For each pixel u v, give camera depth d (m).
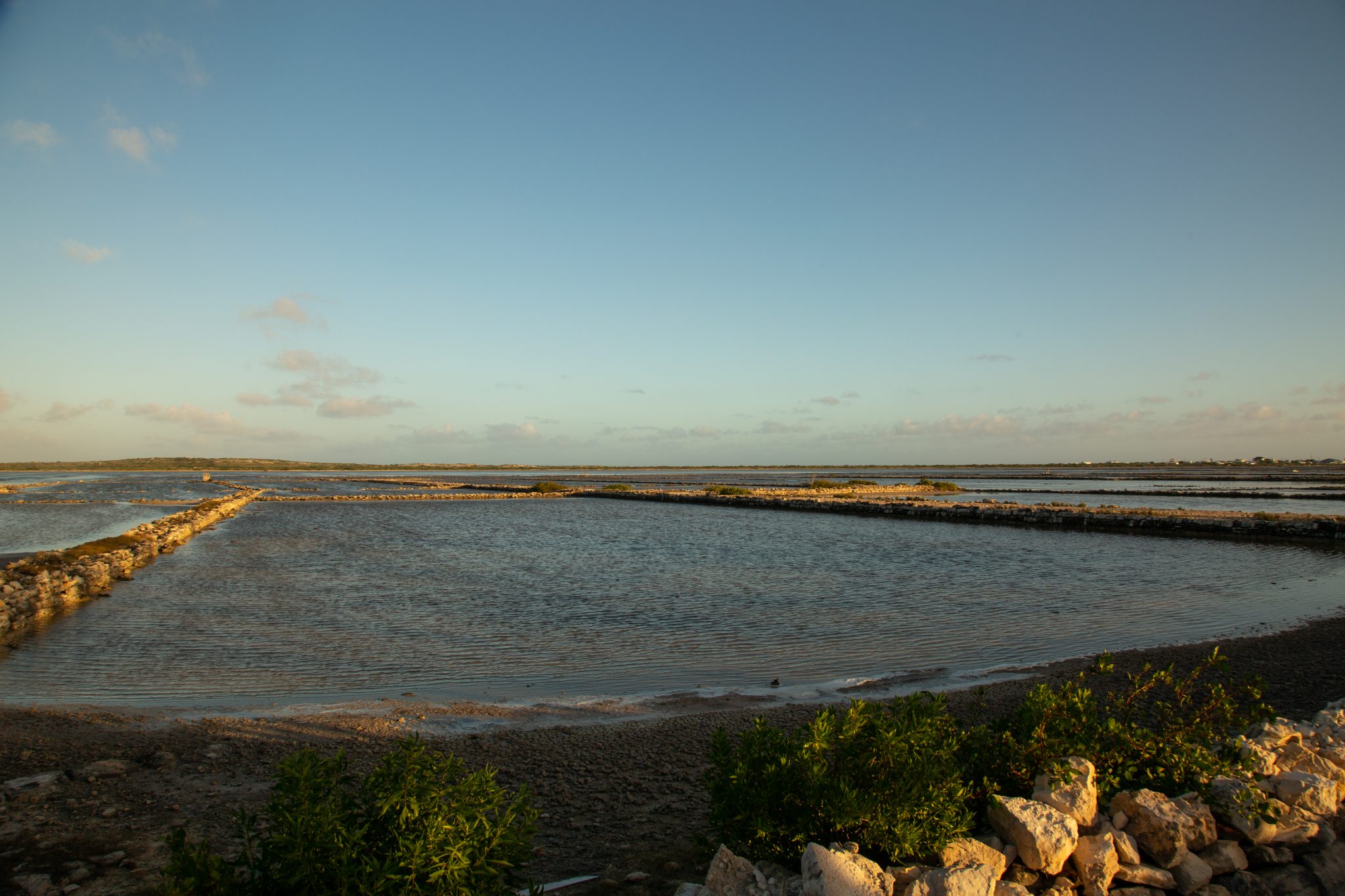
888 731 5.00
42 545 35.66
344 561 29.12
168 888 4.07
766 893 4.61
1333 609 18.11
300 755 4.69
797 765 5.03
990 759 5.55
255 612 18.80
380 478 173.00
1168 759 5.46
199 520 43.72
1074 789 5.09
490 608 19.11
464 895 4.18
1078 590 21.38
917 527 42.84
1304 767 5.90
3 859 6.09
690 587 22.25
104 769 8.16
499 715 10.68
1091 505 58.62
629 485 113.56
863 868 4.39
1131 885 4.85
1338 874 5.16
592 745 9.19
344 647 15.06
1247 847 5.18
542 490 89.44
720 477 185.38
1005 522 43.91
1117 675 12.20
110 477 173.62
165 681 12.70
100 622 17.62
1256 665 12.60
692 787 7.77
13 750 8.91
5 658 14.23
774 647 14.90
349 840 4.17
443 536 39.47
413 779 4.46
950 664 13.55
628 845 6.32
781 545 34.38
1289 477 113.31
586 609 18.98
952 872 4.33
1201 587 21.73
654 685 12.39
